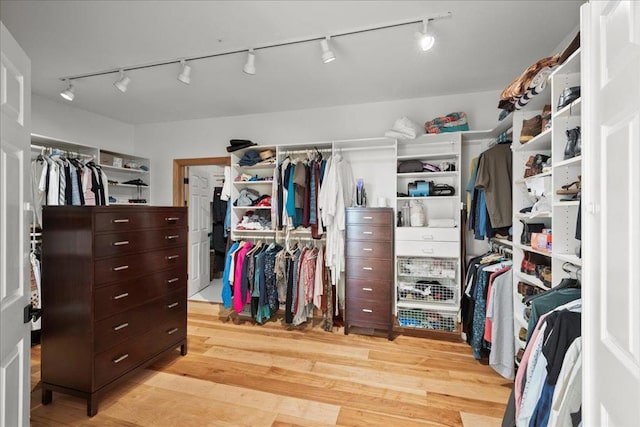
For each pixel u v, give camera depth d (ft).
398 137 9.50
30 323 3.51
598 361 2.33
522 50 7.17
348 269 9.54
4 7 5.49
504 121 7.75
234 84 9.12
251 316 11.00
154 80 8.81
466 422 5.50
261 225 11.16
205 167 15.35
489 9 5.68
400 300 9.94
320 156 10.46
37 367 7.53
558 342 3.37
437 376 7.05
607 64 2.26
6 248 3.03
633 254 1.84
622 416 1.93
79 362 5.71
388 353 8.21
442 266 9.64
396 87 9.39
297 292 9.92
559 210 5.23
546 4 5.54
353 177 10.92
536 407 3.61
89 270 5.65
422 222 9.57
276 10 5.68
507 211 7.72
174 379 6.91
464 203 9.95
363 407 5.92
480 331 7.55
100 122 12.11
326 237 10.22
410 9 5.67
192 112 11.84
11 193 3.13
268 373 7.18
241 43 6.85
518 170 7.14
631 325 1.85
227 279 10.56
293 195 10.00
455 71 8.28
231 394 6.34
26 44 6.82
